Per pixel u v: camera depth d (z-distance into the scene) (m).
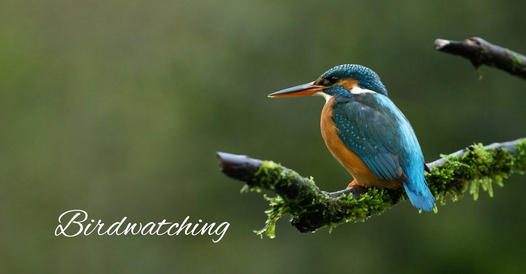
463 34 14.63
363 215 5.24
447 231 14.33
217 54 15.70
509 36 14.52
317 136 14.84
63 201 15.39
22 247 14.96
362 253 14.45
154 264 14.59
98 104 16.19
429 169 5.91
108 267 14.64
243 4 15.62
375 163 5.96
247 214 14.95
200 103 15.52
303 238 14.58
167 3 16.55
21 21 17.06
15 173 15.60
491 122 14.39
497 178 6.13
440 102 14.58
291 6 15.30
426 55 14.66
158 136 15.61
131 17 16.75
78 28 16.95
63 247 14.95
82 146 15.91
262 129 15.21
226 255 14.66
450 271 14.32
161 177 15.34
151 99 15.95
